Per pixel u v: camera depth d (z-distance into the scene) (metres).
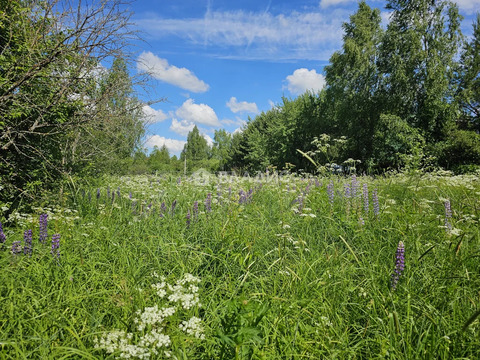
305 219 5.01
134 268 3.53
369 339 2.53
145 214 5.81
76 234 4.42
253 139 49.91
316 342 2.50
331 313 2.84
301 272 3.51
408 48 27.88
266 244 4.44
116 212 6.23
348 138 30.77
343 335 2.57
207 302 3.08
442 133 26.73
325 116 37.66
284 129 41.25
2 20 5.21
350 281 3.33
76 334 2.26
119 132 7.13
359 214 5.18
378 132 29.25
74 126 6.10
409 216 4.80
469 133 25.00
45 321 2.60
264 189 8.31
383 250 4.12
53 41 5.68
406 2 28.91
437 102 26.27
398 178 8.18
